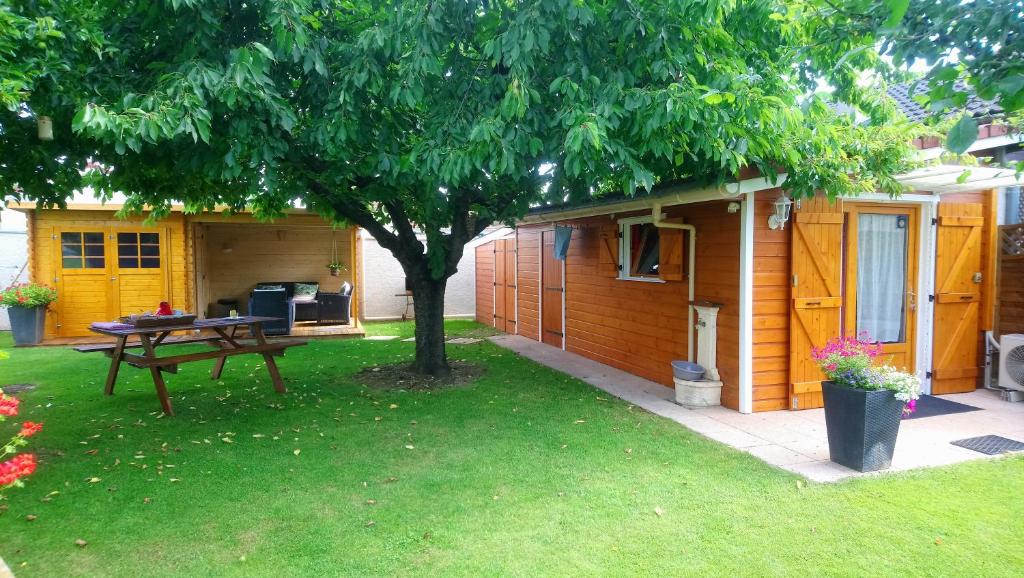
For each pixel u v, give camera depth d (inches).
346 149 191.2
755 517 138.6
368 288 584.7
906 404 192.9
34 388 272.4
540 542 126.9
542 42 158.6
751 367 230.2
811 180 194.1
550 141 183.9
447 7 179.5
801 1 115.0
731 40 183.9
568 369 324.5
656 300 289.0
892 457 172.6
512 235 474.0
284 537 129.3
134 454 181.8
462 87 192.2
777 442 195.2
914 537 128.8
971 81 79.9
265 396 257.6
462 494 152.4
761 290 229.6
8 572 94.0
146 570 116.0
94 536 129.6
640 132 172.9
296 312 495.2
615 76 173.3
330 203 271.9
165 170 232.2
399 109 214.5
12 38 136.5
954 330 260.4
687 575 114.0
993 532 131.0
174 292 430.6
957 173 206.8
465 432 205.8
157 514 140.4
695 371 242.4
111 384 257.4
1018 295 259.8
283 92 201.2
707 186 213.6
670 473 166.7
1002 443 192.9
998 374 259.4
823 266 233.8
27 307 389.7
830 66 170.4
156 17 176.2
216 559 120.1
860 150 193.9
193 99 154.8
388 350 384.8
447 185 218.2
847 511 141.6
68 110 170.6
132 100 156.5
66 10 154.9
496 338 450.9
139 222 423.5
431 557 120.7
